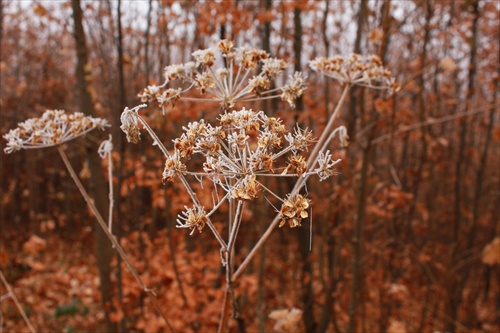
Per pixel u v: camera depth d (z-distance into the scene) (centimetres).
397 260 579
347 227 451
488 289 748
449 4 458
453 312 557
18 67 840
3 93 770
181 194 392
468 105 514
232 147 105
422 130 450
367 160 307
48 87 785
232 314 137
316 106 357
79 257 929
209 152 103
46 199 1195
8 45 796
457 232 557
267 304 519
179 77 140
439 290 518
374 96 308
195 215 102
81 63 317
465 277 582
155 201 389
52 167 1161
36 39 787
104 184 336
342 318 500
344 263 493
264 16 324
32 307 638
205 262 350
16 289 691
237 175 104
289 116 352
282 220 100
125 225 594
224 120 104
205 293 352
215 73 143
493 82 500
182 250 392
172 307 334
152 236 551
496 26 521
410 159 737
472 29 477
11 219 995
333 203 448
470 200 783
